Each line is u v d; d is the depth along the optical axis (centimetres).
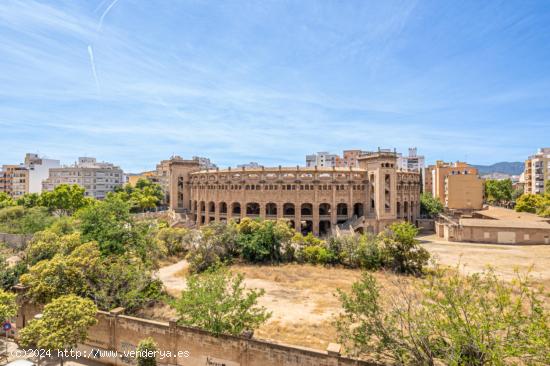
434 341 1456
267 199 7006
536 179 10381
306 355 1627
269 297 3042
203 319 1842
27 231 5084
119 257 2823
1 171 11775
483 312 1314
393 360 1554
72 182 11750
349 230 6034
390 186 6638
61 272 2352
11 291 2605
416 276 3688
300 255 4484
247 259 4475
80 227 3531
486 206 9662
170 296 2947
